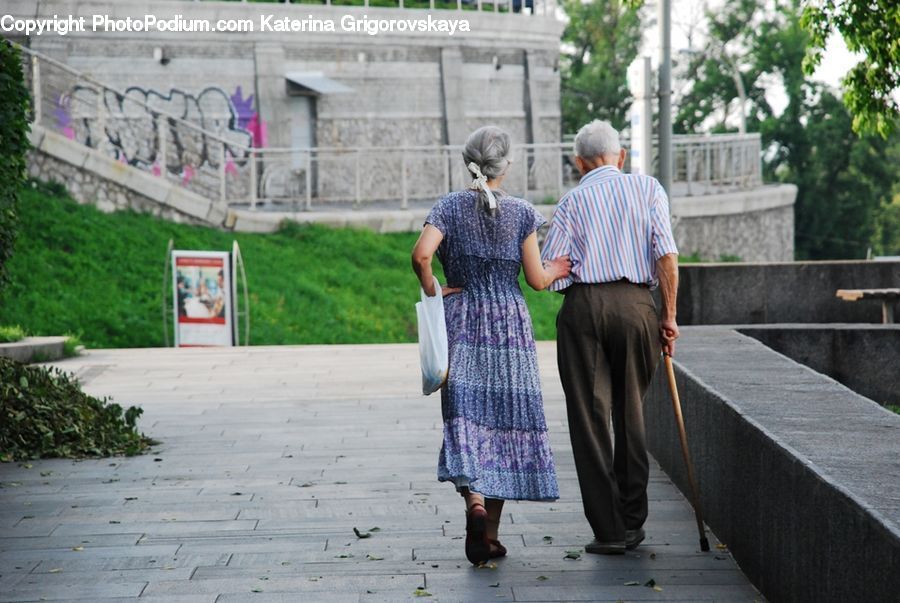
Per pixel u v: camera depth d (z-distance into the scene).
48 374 23.52
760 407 14.25
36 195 59.97
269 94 81.94
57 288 52.94
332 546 15.30
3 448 21.34
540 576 13.85
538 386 14.39
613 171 14.82
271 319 54.38
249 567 14.37
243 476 19.73
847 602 9.94
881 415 13.66
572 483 19.00
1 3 74.12
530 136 96.44
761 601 12.80
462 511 17.17
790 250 96.88
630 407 14.68
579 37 163.62
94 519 16.80
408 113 88.44
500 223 14.32
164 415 26.41
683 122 156.00
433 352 14.08
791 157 153.75
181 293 46.78
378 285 63.09
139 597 13.21
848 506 9.90
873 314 32.62
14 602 13.05
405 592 13.33
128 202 63.44
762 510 12.90
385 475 19.75
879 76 34.59
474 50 92.00
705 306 32.41
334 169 84.50
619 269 14.43
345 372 34.03
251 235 66.06
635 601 12.90
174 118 66.88
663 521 16.42
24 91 23.77
